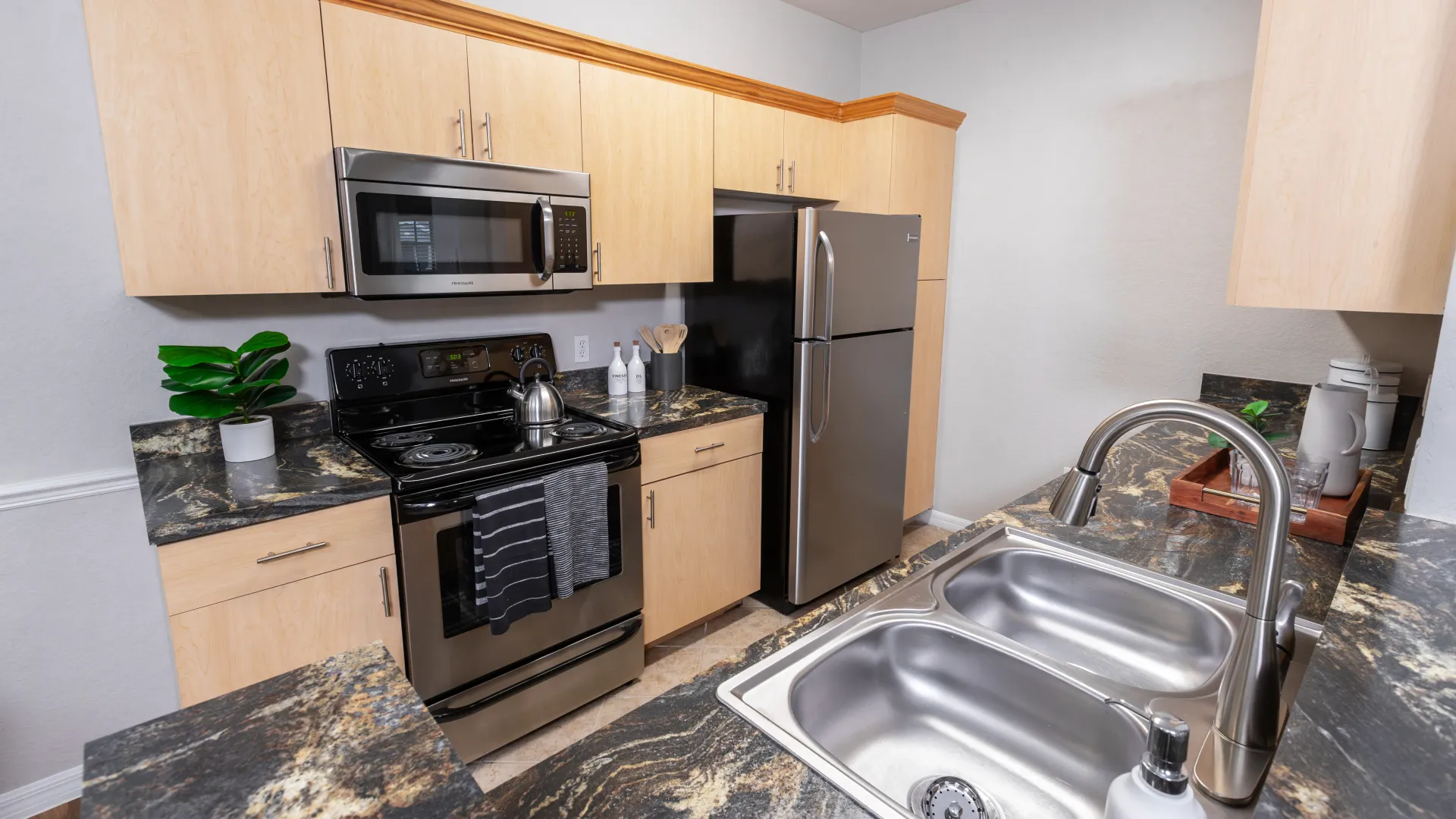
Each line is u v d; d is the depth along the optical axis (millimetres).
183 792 561
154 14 1528
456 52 1950
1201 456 2008
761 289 2637
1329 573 1184
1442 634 721
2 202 1625
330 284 1846
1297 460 1469
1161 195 2666
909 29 3352
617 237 2383
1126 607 1203
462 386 2363
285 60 1699
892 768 967
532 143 2129
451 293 1997
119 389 1822
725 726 812
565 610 2090
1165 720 598
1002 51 3035
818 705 944
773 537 2783
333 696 693
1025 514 1487
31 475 1734
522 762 1985
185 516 1472
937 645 1032
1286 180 1128
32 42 1614
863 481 2902
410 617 1768
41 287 1695
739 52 3025
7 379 1681
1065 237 2947
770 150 2822
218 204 1659
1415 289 1037
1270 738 737
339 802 559
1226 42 2453
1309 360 2396
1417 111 999
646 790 712
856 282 2658
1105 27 2727
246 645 1562
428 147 1938
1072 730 908
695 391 2846
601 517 2094
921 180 3078
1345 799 517
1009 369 3207
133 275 1587
